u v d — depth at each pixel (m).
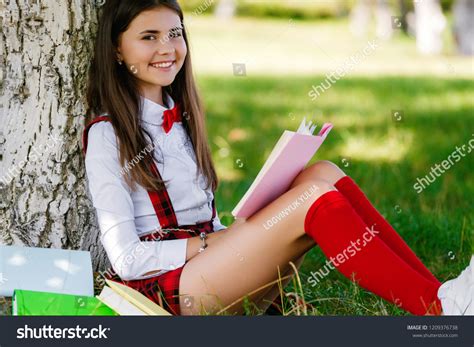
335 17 20.52
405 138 8.93
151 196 3.65
